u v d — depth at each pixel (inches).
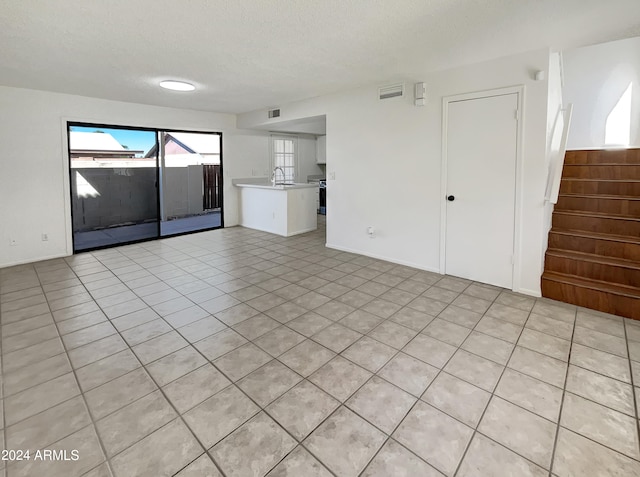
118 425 68.5
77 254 198.7
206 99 204.5
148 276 159.6
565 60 192.9
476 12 90.9
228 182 275.7
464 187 144.8
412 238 166.2
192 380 82.6
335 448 62.8
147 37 106.8
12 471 58.0
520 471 57.9
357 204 187.9
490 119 133.8
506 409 72.2
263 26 99.3
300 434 66.1
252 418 70.3
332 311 120.0
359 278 153.5
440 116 147.6
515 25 99.3
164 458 60.8
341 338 101.6
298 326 109.3
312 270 165.9
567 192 154.6
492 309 119.7
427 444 63.6
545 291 128.5
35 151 179.3
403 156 163.3
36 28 99.3
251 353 94.0
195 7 87.2
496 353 92.8
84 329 108.3
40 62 131.0
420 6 87.4
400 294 134.4
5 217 173.6
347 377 83.4
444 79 144.3
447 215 151.7
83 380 82.7
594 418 69.4
